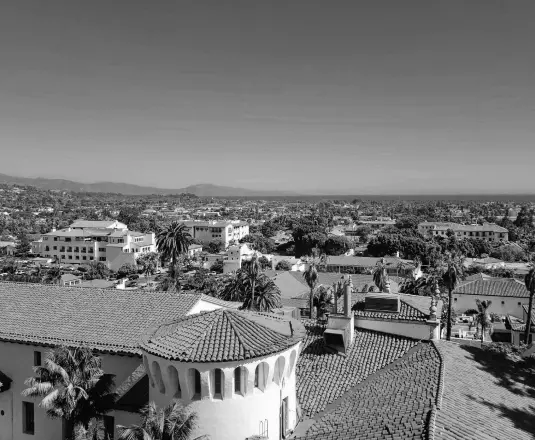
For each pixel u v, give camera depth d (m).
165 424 20.44
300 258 170.62
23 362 31.75
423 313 33.34
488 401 23.19
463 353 29.52
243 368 21.58
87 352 26.75
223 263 155.75
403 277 114.31
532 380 27.73
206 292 96.25
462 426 18.97
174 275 98.81
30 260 182.75
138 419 25.97
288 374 24.19
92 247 184.62
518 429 20.98
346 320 32.38
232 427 21.58
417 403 21.23
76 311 33.91
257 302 66.44
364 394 25.58
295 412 25.05
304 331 25.77
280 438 23.20
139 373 28.50
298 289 92.12
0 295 36.84
